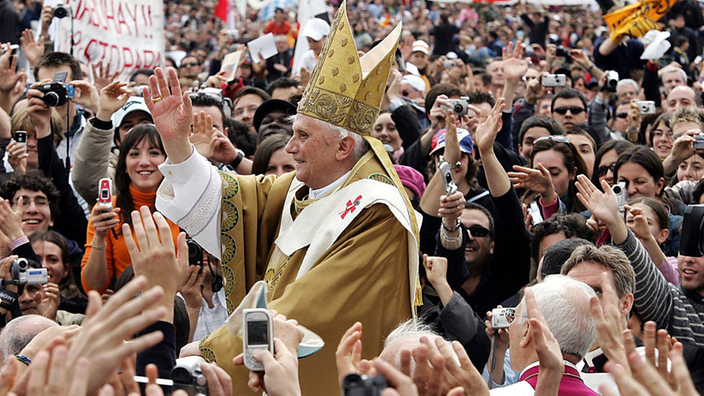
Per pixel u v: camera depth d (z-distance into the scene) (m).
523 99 38.22
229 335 15.09
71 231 25.42
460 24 102.56
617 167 25.33
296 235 16.22
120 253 22.36
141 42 34.53
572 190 25.73
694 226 17.12
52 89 25.08
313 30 40.59
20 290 20.02
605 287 11.10
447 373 10.55
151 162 22.64
